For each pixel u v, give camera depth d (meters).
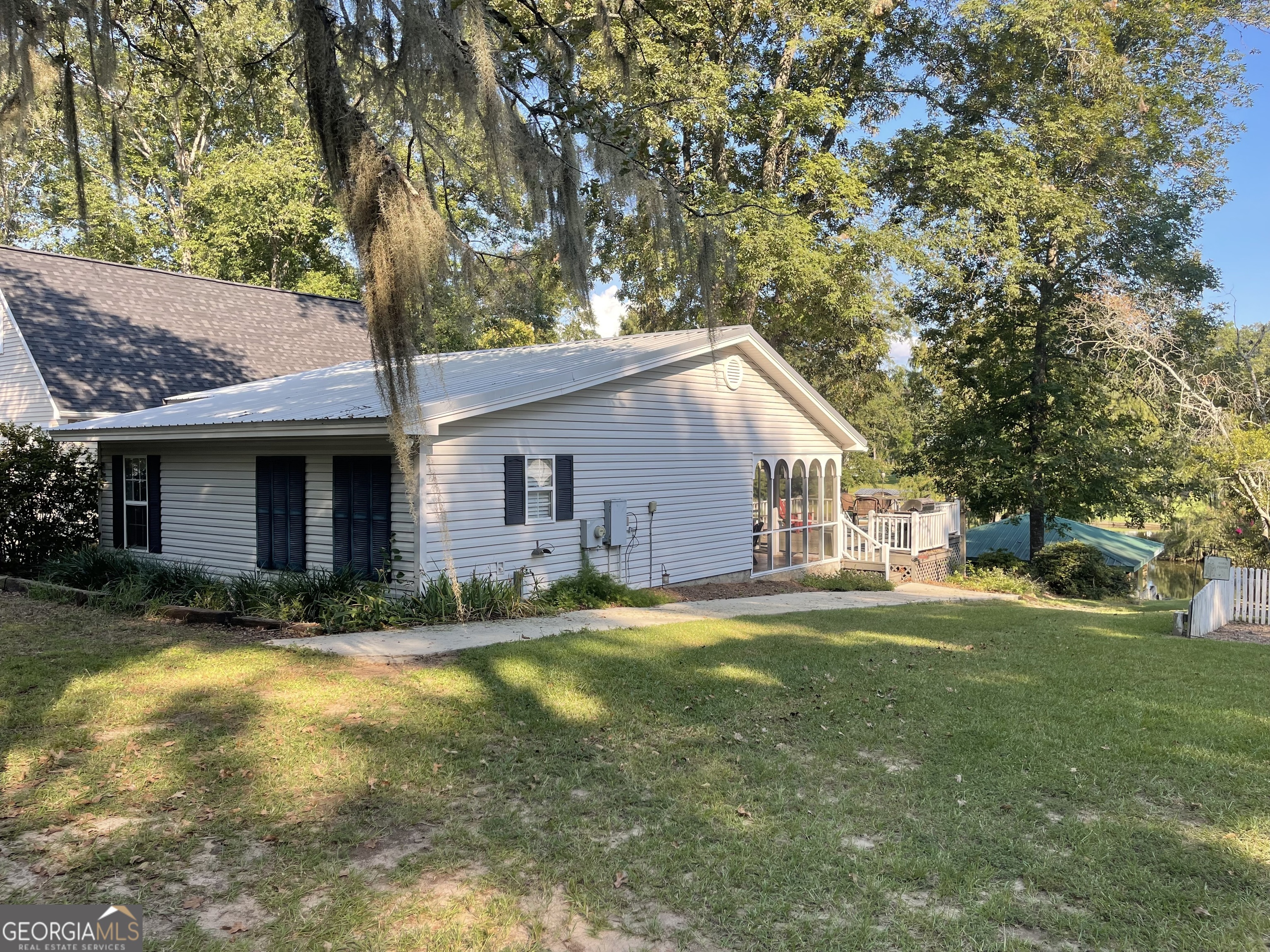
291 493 11.30
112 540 14.11
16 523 13.33
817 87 22.89
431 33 5.95
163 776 4.82
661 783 4.85
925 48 24.44
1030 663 8.32
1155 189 22.72
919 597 15.48
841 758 5.32
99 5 7.12
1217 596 12.04
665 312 23.44
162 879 3.73
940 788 4.83
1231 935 3.34
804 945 3.27
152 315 18.61
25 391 16.88
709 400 15.07
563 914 3.49
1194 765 5.21
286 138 26.05
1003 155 22.12
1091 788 4.84
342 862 3.89
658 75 16.91
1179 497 23.41
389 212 6.03
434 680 6.90
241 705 6.11
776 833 4.23
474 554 10.66
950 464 24.69
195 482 12.61
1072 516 23.81
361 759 5.11
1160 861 3.98
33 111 7.28
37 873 3.75
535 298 7.74
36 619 9.67
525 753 5.32
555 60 7.33
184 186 27.88
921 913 3.51
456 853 3.99
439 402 9.73
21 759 5.04
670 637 9.30
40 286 17.30
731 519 15.66
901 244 21.69
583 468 12.36
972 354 24.39
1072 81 22.45
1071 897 3.66
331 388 12.92
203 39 9.19
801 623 10.84
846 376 27.95
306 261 32.06
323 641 8.60
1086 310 22.02
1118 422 23.28
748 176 25.09
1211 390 20.73
